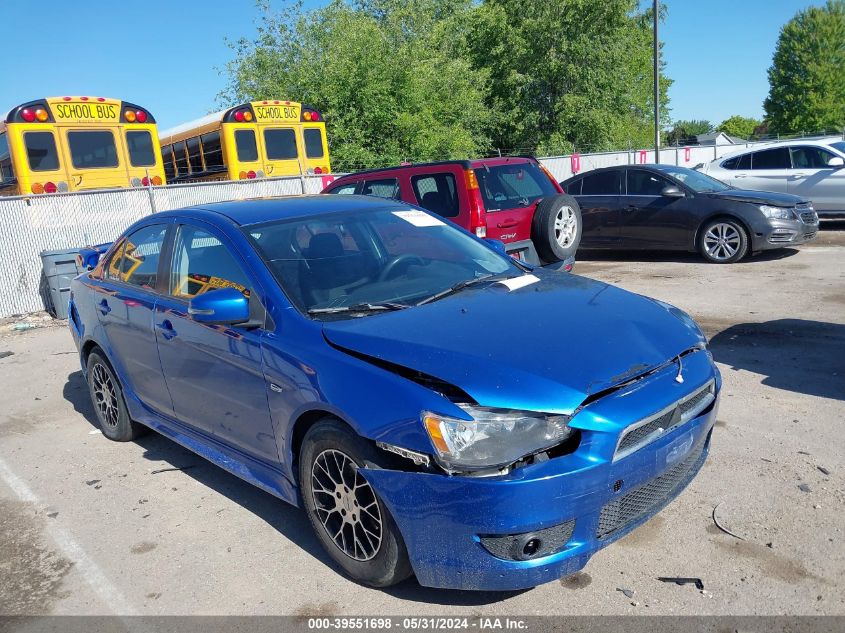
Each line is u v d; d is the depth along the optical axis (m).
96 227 12.07
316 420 3.48
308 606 3.27
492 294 3.85
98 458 5.28
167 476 4.86
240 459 4.14
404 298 3.87
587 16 30.62
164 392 4.70
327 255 4.11
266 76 24.89
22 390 7.27
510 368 2.98
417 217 4.77
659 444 3.09
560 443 2.87
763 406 5.06
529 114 32.06
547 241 8.67
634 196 11.55
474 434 2.82
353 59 22.25
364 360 3.23
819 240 12.70
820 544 3.37
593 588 3.20
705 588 3.13
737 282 9.36
